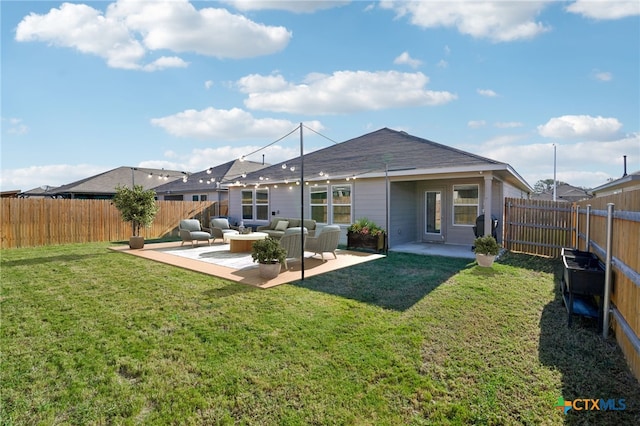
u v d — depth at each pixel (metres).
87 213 11.52
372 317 4.03
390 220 9.98
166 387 2.63
